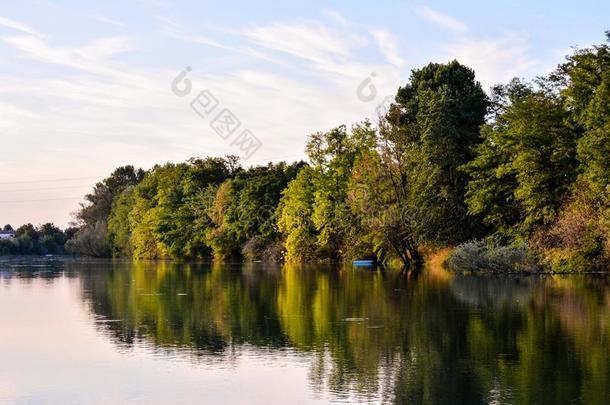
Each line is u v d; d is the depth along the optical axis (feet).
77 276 190.29
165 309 94.89
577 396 43.80
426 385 47.47
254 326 76.54
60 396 45.83
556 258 151.43
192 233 370.12
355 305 96.27
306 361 56.39
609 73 140.97
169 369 53.78
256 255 313.94
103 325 78.74
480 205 175.94
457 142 195.11
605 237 144.05
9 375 52.19
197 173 387.55
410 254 212.23
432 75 234.38
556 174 158.92
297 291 123.75
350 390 46.62
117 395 45.93
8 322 81.97
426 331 70.69
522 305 90.74
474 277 151.84
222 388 47.60
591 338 63.72
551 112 159.22
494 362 54.39
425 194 190.39
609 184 140.26
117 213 470.80
